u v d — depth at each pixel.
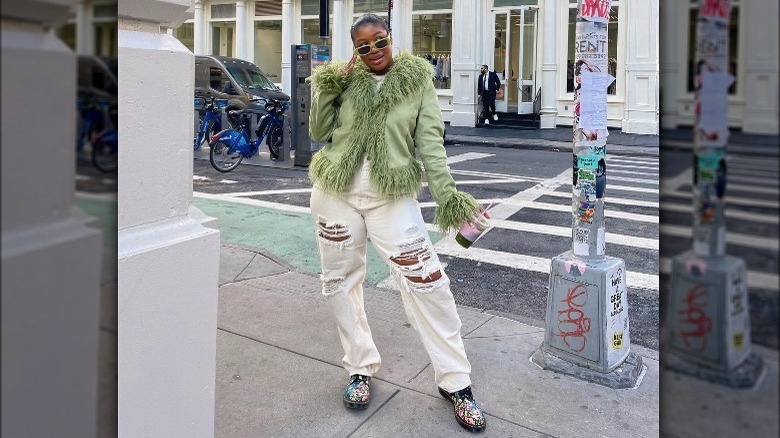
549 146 14.70
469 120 19.44
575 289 3.19
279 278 4.76
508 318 4.03
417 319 2.68
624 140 15.25
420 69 2.56
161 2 1.90
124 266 1.81
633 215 7.29
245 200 7.90
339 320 2.81
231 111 11.95
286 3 22.34
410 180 2.53
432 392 2.98
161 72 1.92
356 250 2.71
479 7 19.02
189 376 2.07
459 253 5.66
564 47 18.55
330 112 2.67
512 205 7.86
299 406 2.84
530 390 3.03
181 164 2.01
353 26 2.59
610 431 2.68
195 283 2.06
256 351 3.42
